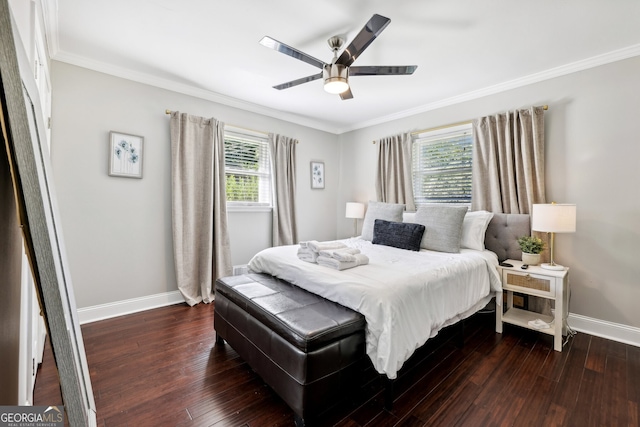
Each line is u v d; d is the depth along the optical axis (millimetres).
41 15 1784
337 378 1462
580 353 2164
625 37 2172
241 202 3705
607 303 2449
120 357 2027
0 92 724
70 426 857
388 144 4016
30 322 1358
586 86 2529
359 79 2910
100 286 2676
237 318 1907
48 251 844
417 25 2035
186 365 1943
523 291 2398
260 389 1711
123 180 2777
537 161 2715
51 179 1181
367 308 1579
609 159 2426
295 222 4141
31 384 1399
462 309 2098
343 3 1823
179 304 3096
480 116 3209
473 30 2094
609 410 1547
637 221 2311
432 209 3014
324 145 4684
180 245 3055
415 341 1611
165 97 3027
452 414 1521
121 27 2078
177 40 2248
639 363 2018
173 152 3008
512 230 2801
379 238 3119
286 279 2193
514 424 1452
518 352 2182
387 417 1494
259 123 3852
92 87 2590
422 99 3477
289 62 2594
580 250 2574
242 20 1997
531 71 2729
